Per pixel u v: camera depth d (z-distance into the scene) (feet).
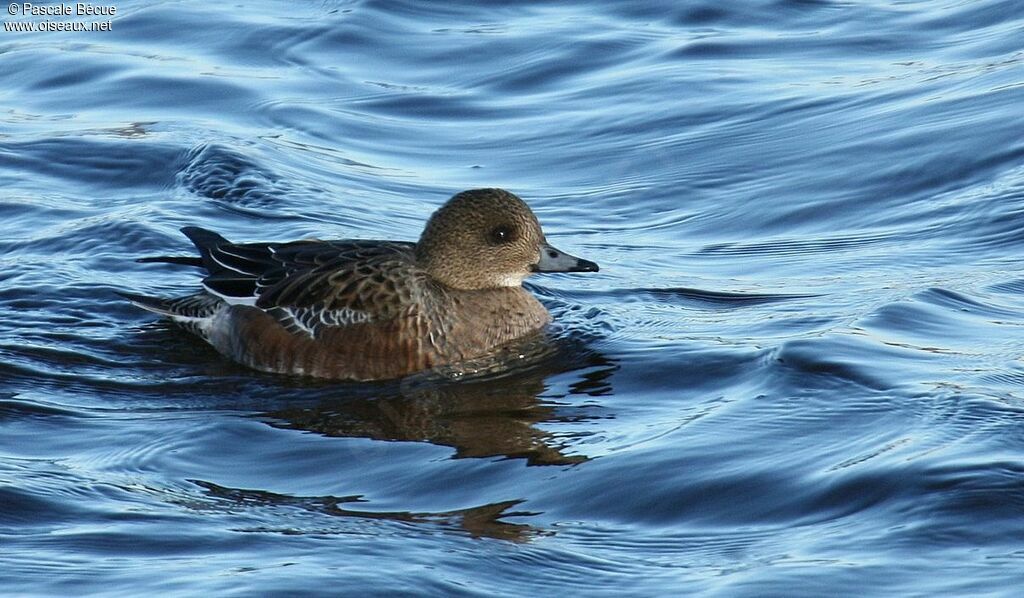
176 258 45.93
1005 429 34.78
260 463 35.88
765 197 54.95
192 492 34.01
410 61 68.08
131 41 70.03
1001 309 43.45
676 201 55.42
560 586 29.40
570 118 62.34
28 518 32.27
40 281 47.85
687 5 72.08
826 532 31.04
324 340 42.86
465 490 33.96
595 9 72.79
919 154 56.29
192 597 28.55
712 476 33.78
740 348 41.75
